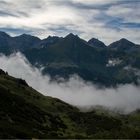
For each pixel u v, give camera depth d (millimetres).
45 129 192250
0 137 118938
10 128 139625
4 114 180500
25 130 151625
